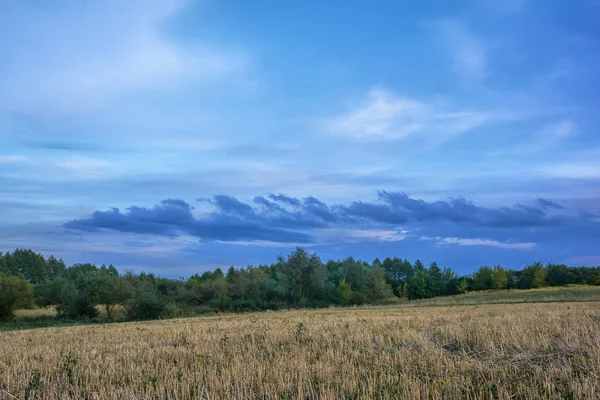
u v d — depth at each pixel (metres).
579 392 8.54
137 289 69.88
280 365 11.59
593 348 11.70
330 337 16.97
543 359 11.77
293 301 88.19
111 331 26.11
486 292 86.25
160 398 9.20
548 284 121.88
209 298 86.62
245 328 23.50
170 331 23.44
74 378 11.10
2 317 65.88
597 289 75.06
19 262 131.62
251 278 90.06
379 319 26.78
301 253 89.56
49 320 67.44
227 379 10.29
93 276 72.06
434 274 123.56
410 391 9.05
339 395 9.23
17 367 13.34
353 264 94.19
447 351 13.77
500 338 15.04
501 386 9.34
